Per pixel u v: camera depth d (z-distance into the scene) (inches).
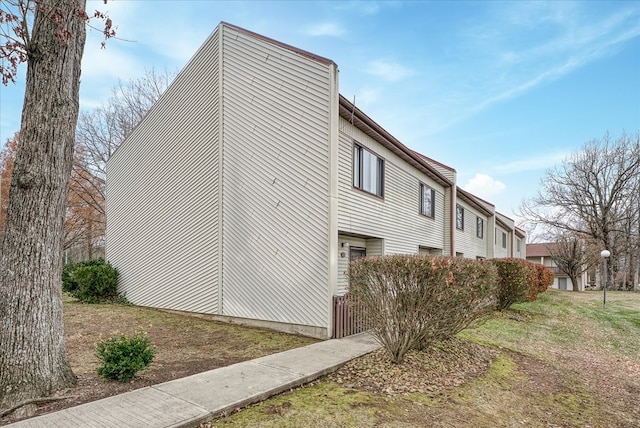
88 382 182.9
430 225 592.1
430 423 150.6
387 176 461.7
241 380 185.0
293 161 327.3
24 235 166.4
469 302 224.4
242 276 359.6
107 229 607.8
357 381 196.1
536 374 233.3
